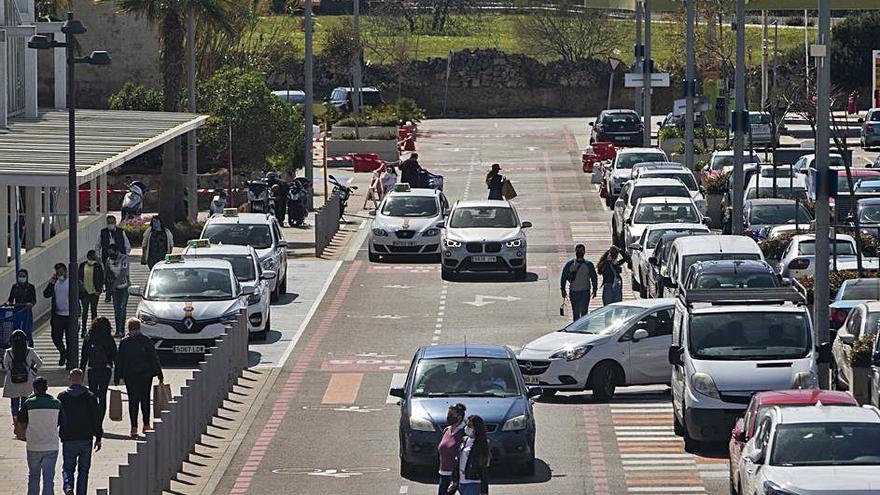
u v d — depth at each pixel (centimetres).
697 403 6612
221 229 11062
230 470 6562
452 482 5453
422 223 12681
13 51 12244
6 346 8138
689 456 6688
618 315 8138
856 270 9525
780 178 14062
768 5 12888
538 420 7488
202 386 7225
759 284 8581
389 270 12381
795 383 6600
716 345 6819
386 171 16125
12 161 9175
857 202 12038
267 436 7225
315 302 11000
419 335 9800
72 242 8175
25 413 5662
